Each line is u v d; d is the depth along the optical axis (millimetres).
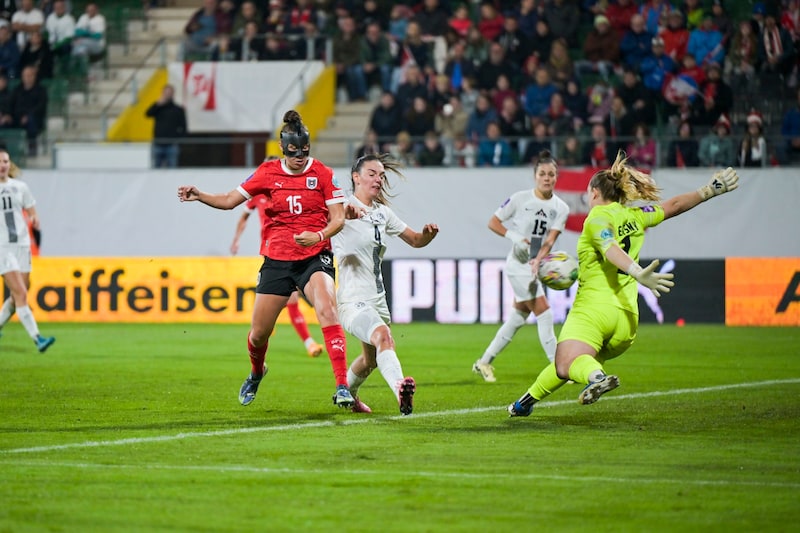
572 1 74500
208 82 77312
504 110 68688
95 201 65688
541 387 27172
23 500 18750
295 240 25984
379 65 76812
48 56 79625
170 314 63500
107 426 26750
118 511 18000
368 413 29078
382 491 19391
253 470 21156
